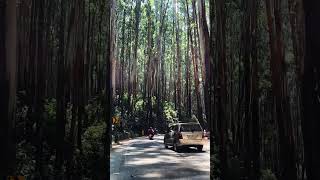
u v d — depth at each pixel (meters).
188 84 45.59
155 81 46.66
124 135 34.62
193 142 20.31
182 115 47.22
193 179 10.95
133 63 45.50
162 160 16.25
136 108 44.03
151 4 47.31
